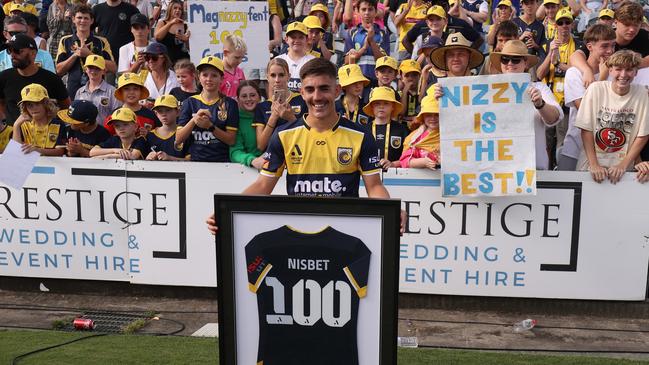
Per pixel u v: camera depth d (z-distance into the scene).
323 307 2.96
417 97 6.71
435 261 5.34
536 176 5.11
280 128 3.55
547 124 5.18
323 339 2.98
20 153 5.54
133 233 5.59
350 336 2.96
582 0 10.18
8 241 5.75
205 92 5.71
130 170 5.50
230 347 3.02
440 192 5.23
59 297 5.71
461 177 5.05
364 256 2.89
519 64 5.23
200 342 4.68
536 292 5.30
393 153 5.59
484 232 5.25
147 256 5.61
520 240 5.23
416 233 5.32
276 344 3.00
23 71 6.48
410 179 5.25
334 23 10.20
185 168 5.43
